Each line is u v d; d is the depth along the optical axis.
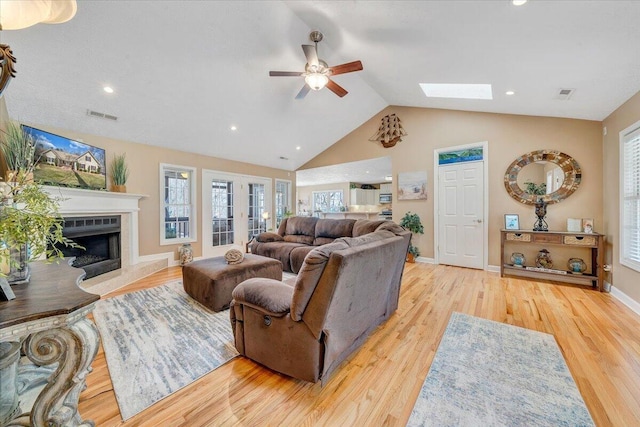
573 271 3.57
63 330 1.02
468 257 4.56
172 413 1.35
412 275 4.08
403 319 2.49
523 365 1.76
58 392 1.03
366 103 5.12
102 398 1.45
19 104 2.89
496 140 4.26
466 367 1.74
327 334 1.50
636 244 2.73
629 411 1.35
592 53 2.08
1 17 1.12
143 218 4.41
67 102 3.10
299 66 3.55
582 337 2.12
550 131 3.83
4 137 2.43
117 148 4.04
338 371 1.71
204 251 5.37
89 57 2.66
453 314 2.60
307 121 5.20
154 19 2.51
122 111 3.51
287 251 4.27
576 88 2.72
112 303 2.87
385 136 5.49
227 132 4.81
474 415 1.34
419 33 2.39
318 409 1.39
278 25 2.88
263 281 1.85
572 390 1.51
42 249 1.08
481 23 1.99
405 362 1.81
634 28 1.74
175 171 4.95
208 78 3.40
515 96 3.31
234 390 1.53
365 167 6.98
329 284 1.41
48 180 3.01
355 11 2.35
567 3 1.60
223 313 2.61
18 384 1.47
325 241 4.45
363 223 4.01
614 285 3.12
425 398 1.46
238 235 6.08
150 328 2.27
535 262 4.00
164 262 4.61
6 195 1.07
